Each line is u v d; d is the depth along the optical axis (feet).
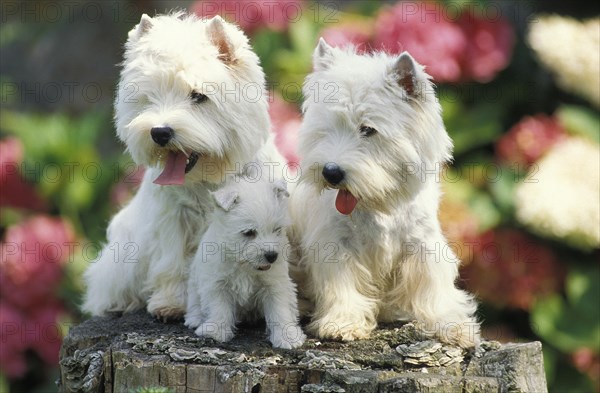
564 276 32.27
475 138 33.81
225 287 20.36
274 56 35.06
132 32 21.70
